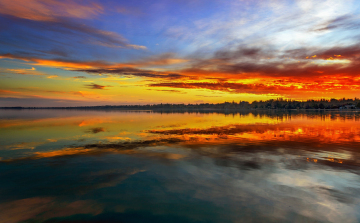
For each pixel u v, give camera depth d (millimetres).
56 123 33156
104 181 7426
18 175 8062
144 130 22797
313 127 25266
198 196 6195
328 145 13664
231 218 5043
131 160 10156
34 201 5953
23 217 5145
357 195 6164
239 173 8141
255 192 6426
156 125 29141
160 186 6949
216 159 10234
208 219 5020
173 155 11117
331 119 42031
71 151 12250
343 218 5008
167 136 18078
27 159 10445
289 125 28312
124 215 5234
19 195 6336
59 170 8656
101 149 12766
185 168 8828
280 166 9008
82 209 5527
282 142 14859
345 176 7703
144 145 13961
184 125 28953
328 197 6055
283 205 5621
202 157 10656
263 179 7488
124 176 7918
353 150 12117
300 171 8320
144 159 10328
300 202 5781
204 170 8555
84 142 15273
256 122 34344
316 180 7344
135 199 6051
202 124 30844
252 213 5242
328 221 4891
